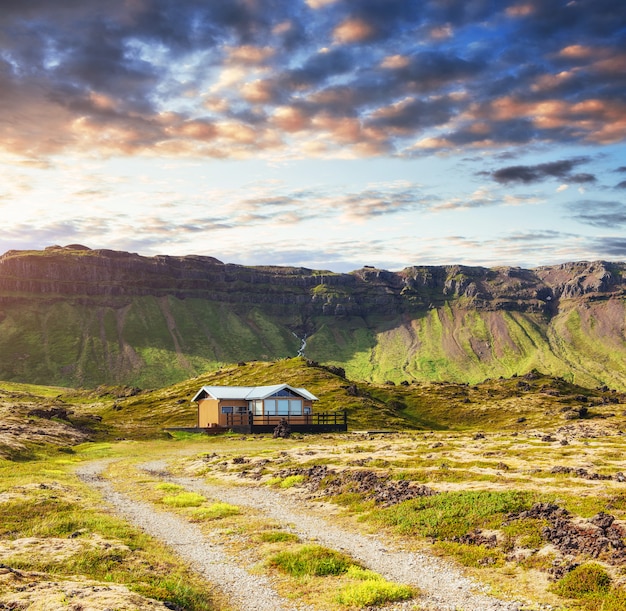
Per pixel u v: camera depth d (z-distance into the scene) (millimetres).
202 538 30812
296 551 26938
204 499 41625
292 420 118875
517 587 22047
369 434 104750
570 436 79250
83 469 62094
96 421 133875
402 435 99625
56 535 29641
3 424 91750
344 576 23875
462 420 170875
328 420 130000
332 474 47062
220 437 106812
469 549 26719
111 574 22500
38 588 18609
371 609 20312
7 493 39156
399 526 31594
